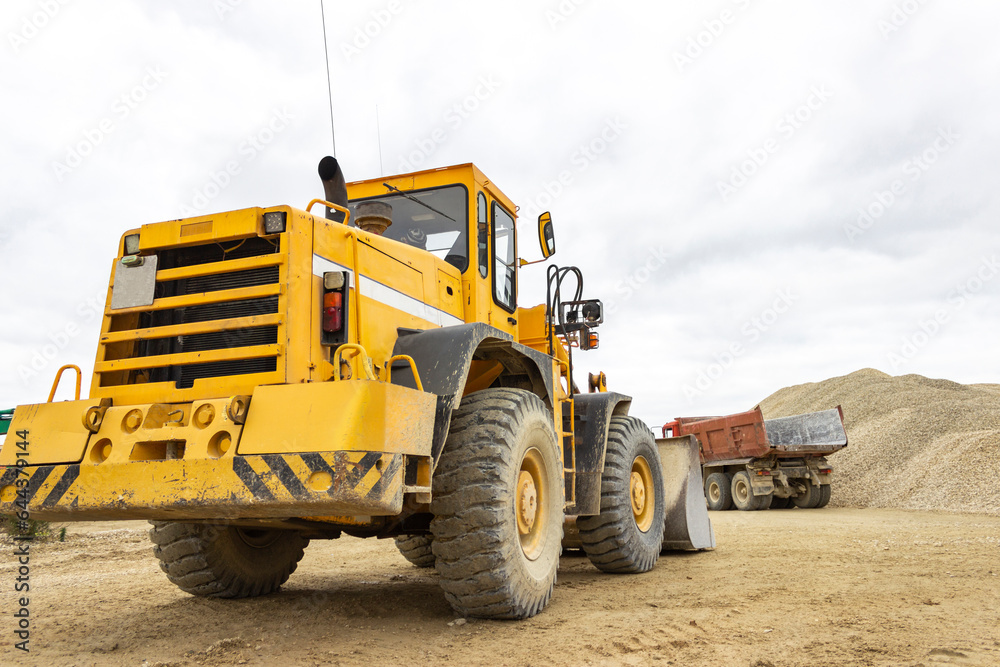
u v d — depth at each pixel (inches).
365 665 124.4
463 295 205.6
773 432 698.2
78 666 128.0
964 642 128.9
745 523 432.1
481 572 148.5
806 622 147.5
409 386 151.0
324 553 323.0
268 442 125.0
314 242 148.7
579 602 180.4
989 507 503.5
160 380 150.8
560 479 184.7
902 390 888.9
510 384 200.1
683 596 184.5
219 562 186.9
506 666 122.1
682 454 287.6
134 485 130.2
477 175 214.4
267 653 133.8
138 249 156.0
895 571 211.3
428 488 137.3
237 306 146.9
